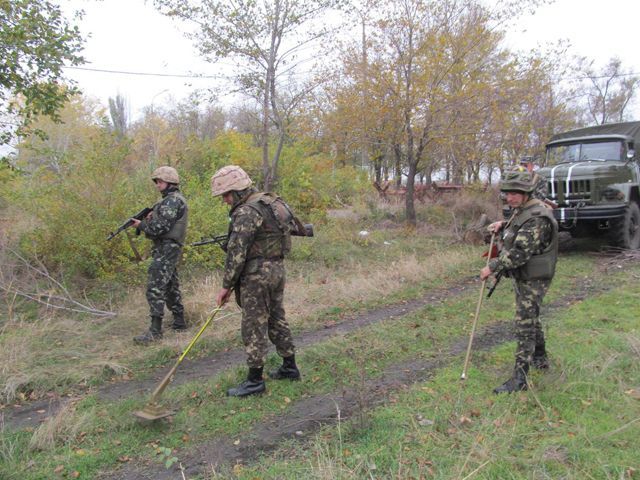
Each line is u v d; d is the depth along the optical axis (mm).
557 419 3490
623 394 3785
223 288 3945
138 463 3229
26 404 4152
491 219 13375
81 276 7293
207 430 3604
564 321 5598
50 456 3297
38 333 5441
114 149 7617
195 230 7891
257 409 3875
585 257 9383
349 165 16844
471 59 12328
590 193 9234
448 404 3752
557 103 16156
